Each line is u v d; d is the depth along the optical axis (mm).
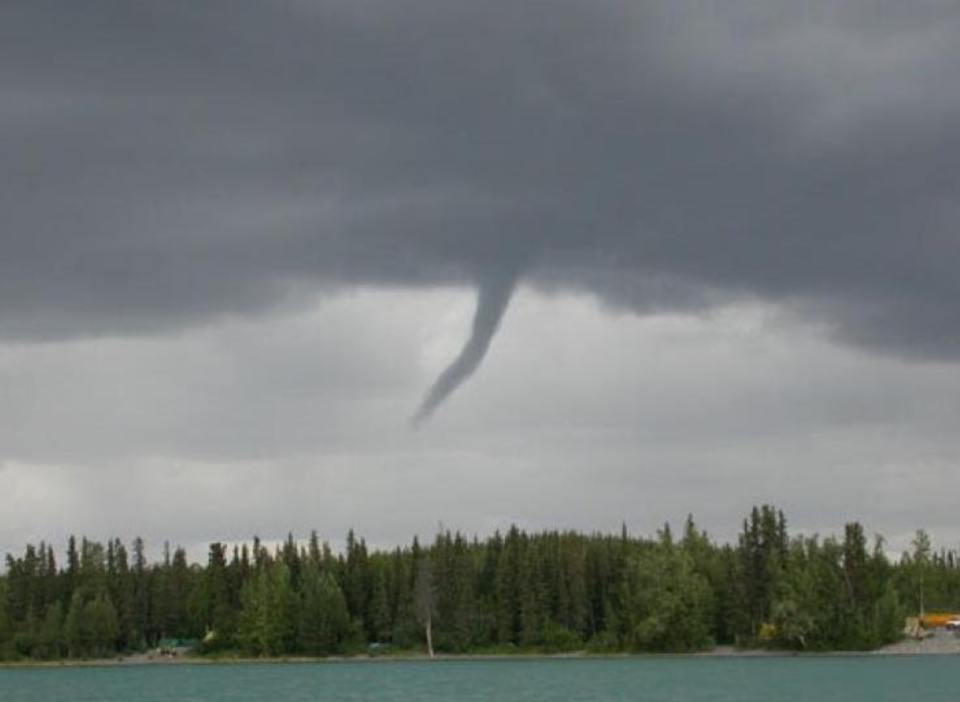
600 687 145250
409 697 135250
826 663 186375
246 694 144625
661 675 165625
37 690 156125
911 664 182625
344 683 161000
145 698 141500
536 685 151000
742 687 142125
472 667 194000
